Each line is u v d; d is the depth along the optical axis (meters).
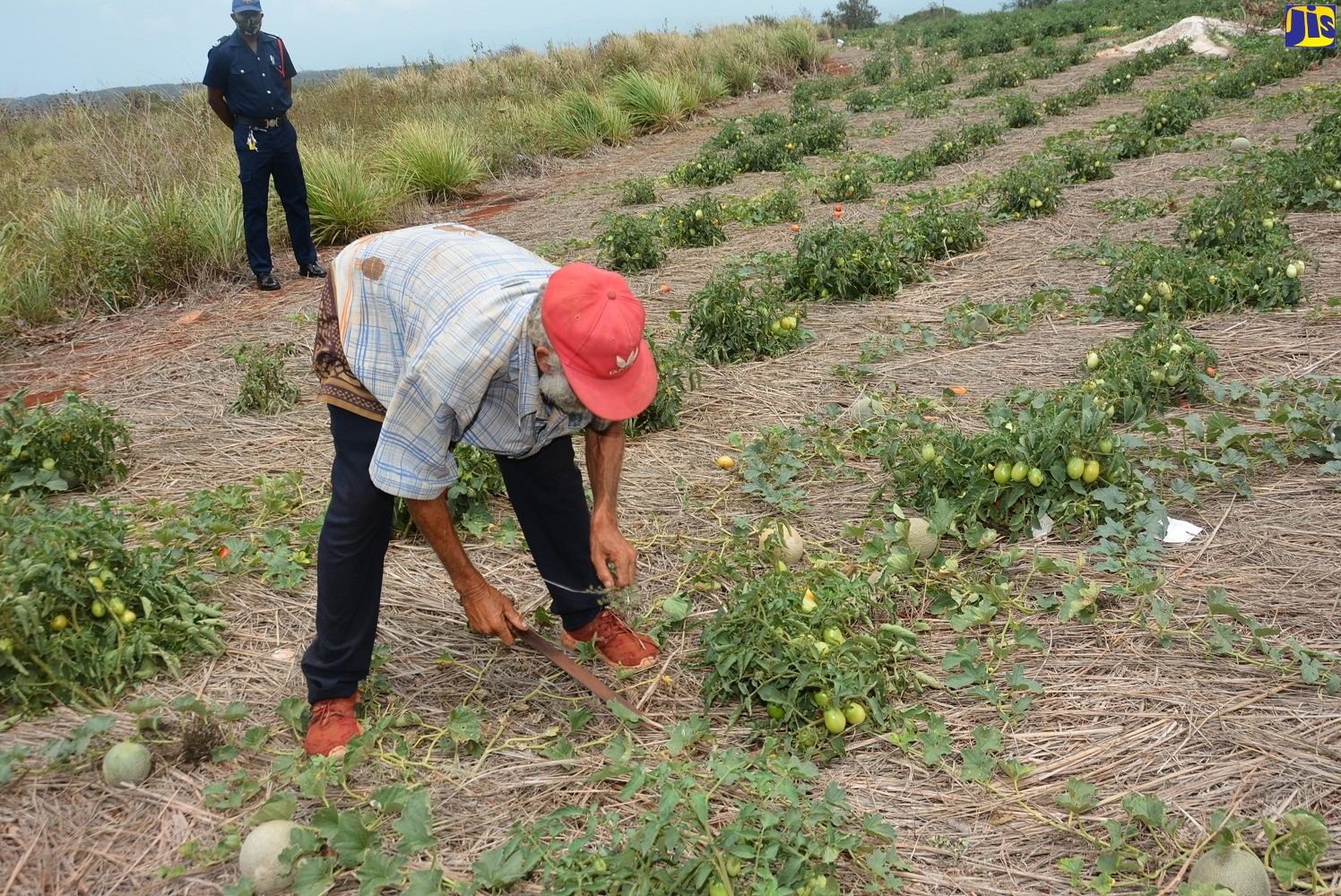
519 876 2.36
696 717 2.77
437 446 2.53
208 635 3.47
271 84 8.41
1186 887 2.15
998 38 27.31
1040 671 3.09
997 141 13.05
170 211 9.11
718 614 3.16
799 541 3.73
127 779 2.81
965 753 2.70
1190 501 3.86
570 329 2.23
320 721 2.91
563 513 3.07
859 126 16.31
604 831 2.54
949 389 4.97
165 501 4.68
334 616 2.78
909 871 2.40
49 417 4.82
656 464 4.75
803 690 2.91
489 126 16.09
